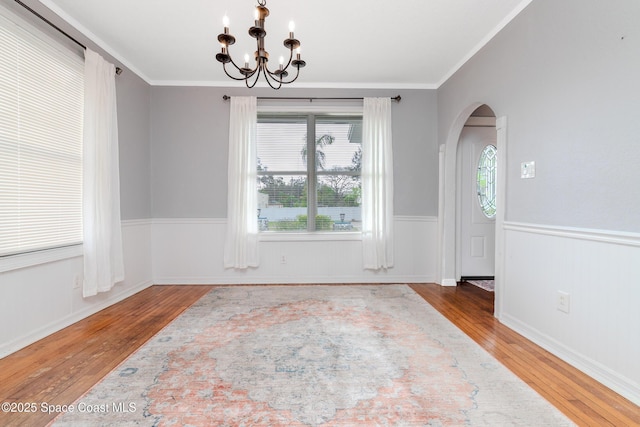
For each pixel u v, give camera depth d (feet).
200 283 13.03
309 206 13.30
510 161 8.38
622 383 5.32
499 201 8.79
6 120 6.74
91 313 9.22
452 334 7.82
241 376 5.85
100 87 9.12
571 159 6.38
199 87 12.85
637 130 5.09
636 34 5.08
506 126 8.51
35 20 7.40
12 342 6.81
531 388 5.49
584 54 6.04
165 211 12.91
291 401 5.10
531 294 7.53
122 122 10.89
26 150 7.22
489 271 13.62
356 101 13.12
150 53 10.53
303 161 13.34
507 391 5.39
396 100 13.08
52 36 7.88
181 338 7.54
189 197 12.96
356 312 9.46
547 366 6.26
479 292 11.74
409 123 13.19
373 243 12.86
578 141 6.21
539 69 7.25
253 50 10.23
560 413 4.80
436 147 13.25
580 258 6.16
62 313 8.16
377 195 12.86
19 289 6.98
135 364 6.28
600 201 5.74
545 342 7.07
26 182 7.22
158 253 12.97
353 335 7.73
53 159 7.95
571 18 6.34
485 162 13.50
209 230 13.00
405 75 12.32
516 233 8.08
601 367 5.69
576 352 6.23
